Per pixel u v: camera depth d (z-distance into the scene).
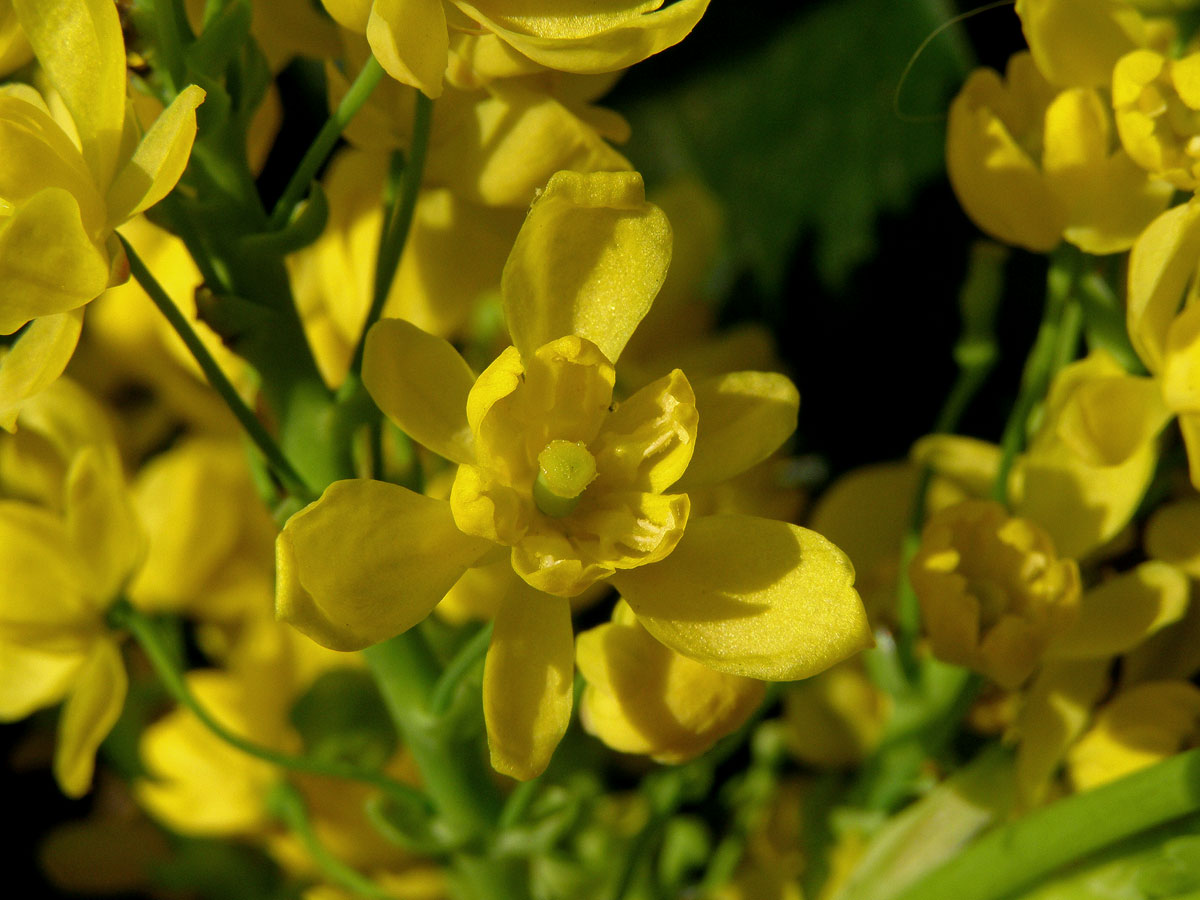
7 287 0.06
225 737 0.07
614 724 0.07
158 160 0.06
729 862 0.08
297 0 0.07
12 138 0.06
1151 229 0.07
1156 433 0.07
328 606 0.06
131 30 0.07
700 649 0.06
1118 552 0.08
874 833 0.08
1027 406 0.07
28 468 0.08
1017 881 0.07
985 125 0.07
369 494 0.06
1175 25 0.07
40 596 0.07
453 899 0.08
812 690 0.08
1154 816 0.07
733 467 0.07
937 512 0.07
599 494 0.07
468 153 0.07
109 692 0.07
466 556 0.06
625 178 0.06
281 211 0.07
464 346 0.08
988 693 0.08
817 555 0.06
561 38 0.07
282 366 0.07
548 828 0.07
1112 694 0.08
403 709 0.07
